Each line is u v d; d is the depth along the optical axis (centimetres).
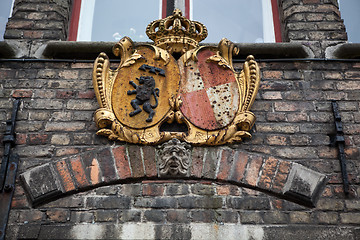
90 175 436
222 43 492
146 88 468
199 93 471
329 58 513
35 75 495
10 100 481
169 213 420
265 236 413
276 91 491
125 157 446
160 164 443
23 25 530
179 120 461
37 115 471
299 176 442
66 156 450
